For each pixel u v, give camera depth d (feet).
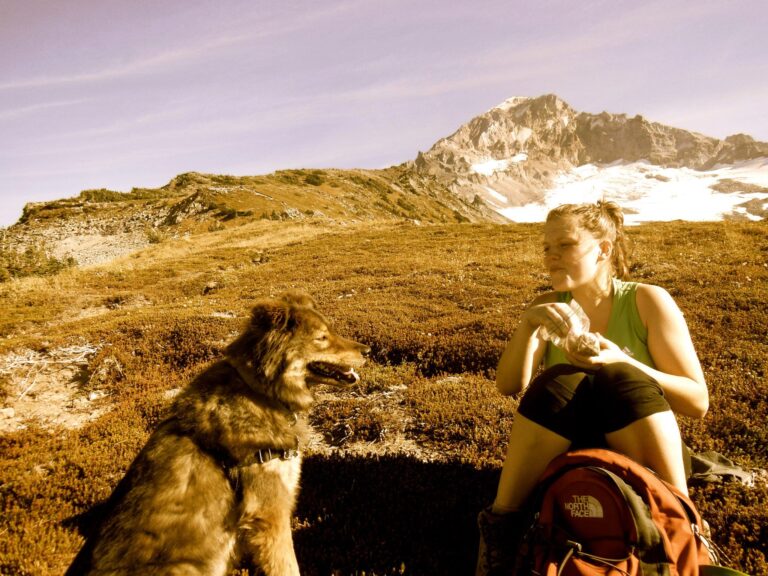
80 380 29.45
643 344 10.12
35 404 26.71
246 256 102.06
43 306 63.77
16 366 30.37
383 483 15.25
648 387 8.45
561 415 8.94
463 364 26.13
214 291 66.85
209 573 9.67
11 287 77.36
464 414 19.36
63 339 34.35
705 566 7.20
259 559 10.51
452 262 66.74
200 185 447.42
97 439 20.49
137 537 8.91
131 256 130.41
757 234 65.10
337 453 17.34
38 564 12.35
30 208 360.48
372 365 27.17
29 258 161.79
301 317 11.89
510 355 10.98
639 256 54.90
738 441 15.53
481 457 16.35
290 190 415.23
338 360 12.23
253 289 62.18
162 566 8.98
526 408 9.30
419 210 563.48
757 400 17.93
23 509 15.08
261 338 11.19
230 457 10.30
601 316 10.58
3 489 16.42
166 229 276.21
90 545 9.03
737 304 30.37
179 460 9.82
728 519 11.94
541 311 9.31
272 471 10.83
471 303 41.45
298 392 11.61
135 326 36.73
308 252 97.91
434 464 16.14
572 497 7.68
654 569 6.81
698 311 29.35
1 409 25.50
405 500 14.24
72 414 25.61
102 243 267.80
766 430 15.69
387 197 551.18
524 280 49.57
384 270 65.05
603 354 8.90
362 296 46.21
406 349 28.43
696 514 7.89
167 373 29.89
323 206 383.04
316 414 21.52
